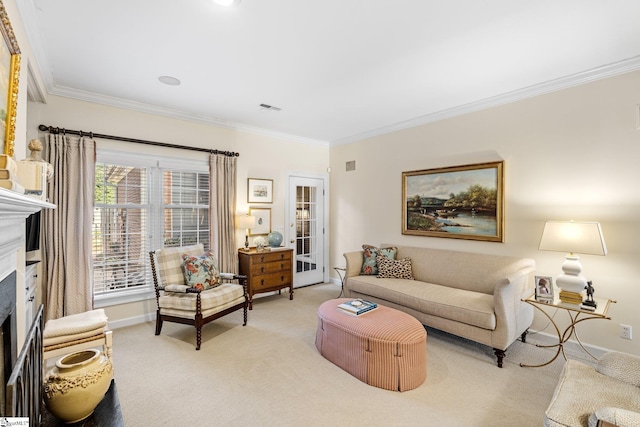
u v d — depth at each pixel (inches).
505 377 96.9
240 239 180.9
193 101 141.5
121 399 84.0
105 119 135.6
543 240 107.1
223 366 102.5
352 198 207.8
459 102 143.6
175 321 122.6
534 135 125.4
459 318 111.9
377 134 190.2
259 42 92.3
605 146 108.2
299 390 89.0
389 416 77.8
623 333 104.7
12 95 61.5
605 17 79.6
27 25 78.4
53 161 119.8
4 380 45.4
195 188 163.0
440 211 156.6
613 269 106.6
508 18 80.6
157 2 73.9
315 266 220.5
